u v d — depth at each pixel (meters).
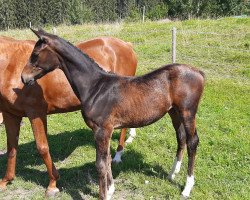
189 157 4.28
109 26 17.67
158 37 14.04
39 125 4.49
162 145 5.83
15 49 4.39
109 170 4.34
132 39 14.06
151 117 4.05
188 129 4.16
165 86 4.03
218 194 4.42
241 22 14.86
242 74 9.66
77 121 7.11
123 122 4.07
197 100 4.13
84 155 5.68
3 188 4.82
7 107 4.46
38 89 4.37
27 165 5.49
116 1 41.84
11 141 4.72
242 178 4.73
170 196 4.41
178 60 11.06
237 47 11.71
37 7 36.91
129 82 4.03
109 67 5.15
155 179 4.82
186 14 29.69
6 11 36.25
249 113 7.01
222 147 5.57
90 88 4.00
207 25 14.95
